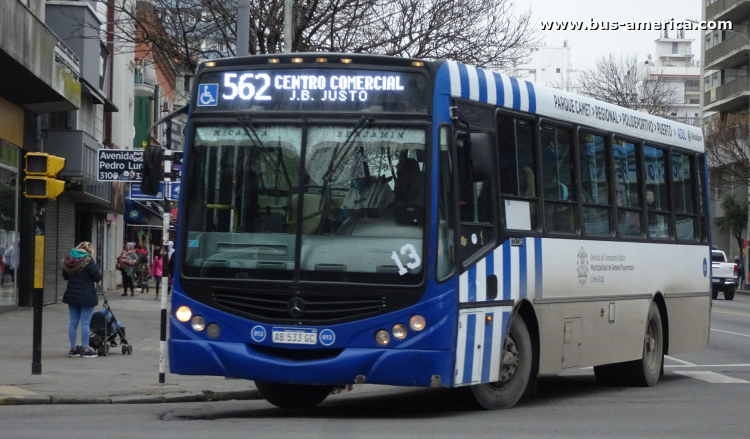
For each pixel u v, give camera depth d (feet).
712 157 223.92
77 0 112.47
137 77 183.42
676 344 53.83
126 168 55.26
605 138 46.50
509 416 37.27
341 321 33.86
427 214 34.17
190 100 36.40
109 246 160.76
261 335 34.27
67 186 111.24
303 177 34.78
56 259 112.16
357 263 34.06
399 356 33.65
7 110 91.50
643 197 49.83
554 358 41.68
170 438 30.25
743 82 254.88
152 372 52.70
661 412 39.86
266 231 34.78
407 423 34.71
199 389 46.26
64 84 93.76
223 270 34.94
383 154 34.63
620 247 47.14
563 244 42.14
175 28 95.40
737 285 233.55
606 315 45.75
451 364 34.40
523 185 39.70
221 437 30.50
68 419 35.81
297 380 33.94
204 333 34.91
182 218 35.65
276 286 34.32
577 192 43.60
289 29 77.46
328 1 95.71
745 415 38.96
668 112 248.73
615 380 51.39
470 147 34.71
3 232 91.09
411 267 33.91
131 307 111.34
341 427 33.37
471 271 35.70
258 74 35.81
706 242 57.77
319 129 35.04
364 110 34.96
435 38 96.78
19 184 96.27
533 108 40.70
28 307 98.94
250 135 35.42
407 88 34.96
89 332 59.62
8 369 51.78
